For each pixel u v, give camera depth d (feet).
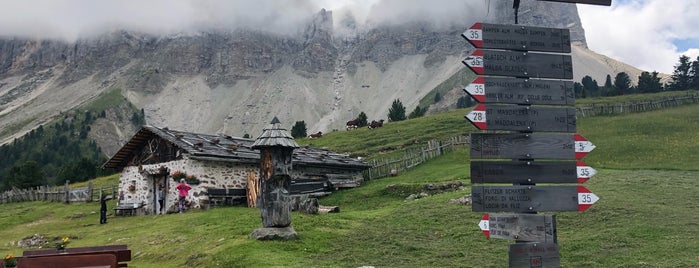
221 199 101.30
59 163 543.39
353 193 105.70
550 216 34.68
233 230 63.31
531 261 34.09
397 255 49.90
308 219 67.41
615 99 280.72
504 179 35.17
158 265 51.80
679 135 151.74
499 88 35.68
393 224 63.62
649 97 280.72
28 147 575.38
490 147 35.29
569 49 36.94
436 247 52.19
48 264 36.81
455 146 161.38
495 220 34.65
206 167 100.42
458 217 64.34
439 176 117.19
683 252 44.01
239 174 106.42
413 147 187.52
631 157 126.31
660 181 82.33
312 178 116.98
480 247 51.37
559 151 35.83
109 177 208.85
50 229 95.30
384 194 99.91
